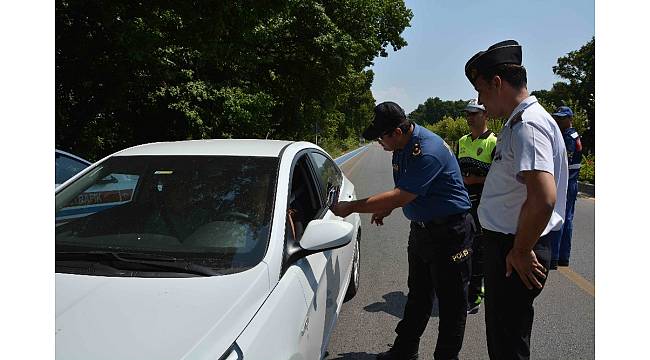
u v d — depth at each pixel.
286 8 8.22
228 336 1.57
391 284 4.73
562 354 3.29
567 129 5.24
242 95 10.70
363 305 4.16
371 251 6.05
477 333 3.67
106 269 1.95
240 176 2.49
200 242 2.13
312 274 2.34
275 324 1.77
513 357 2.14
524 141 1.97
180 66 10.24
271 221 2.22
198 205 2.33
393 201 2.65
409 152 2.69
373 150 57.31
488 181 2.23
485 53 2.14
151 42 7.05
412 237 3.00
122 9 7.12
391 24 18.81
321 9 13.55
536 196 1.90
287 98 16.36
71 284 1.82
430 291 3.05
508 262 2.05
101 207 2.42
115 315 1.62
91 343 1.50
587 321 3.85
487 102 2.20
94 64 7.70
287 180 2.51
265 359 1.63
